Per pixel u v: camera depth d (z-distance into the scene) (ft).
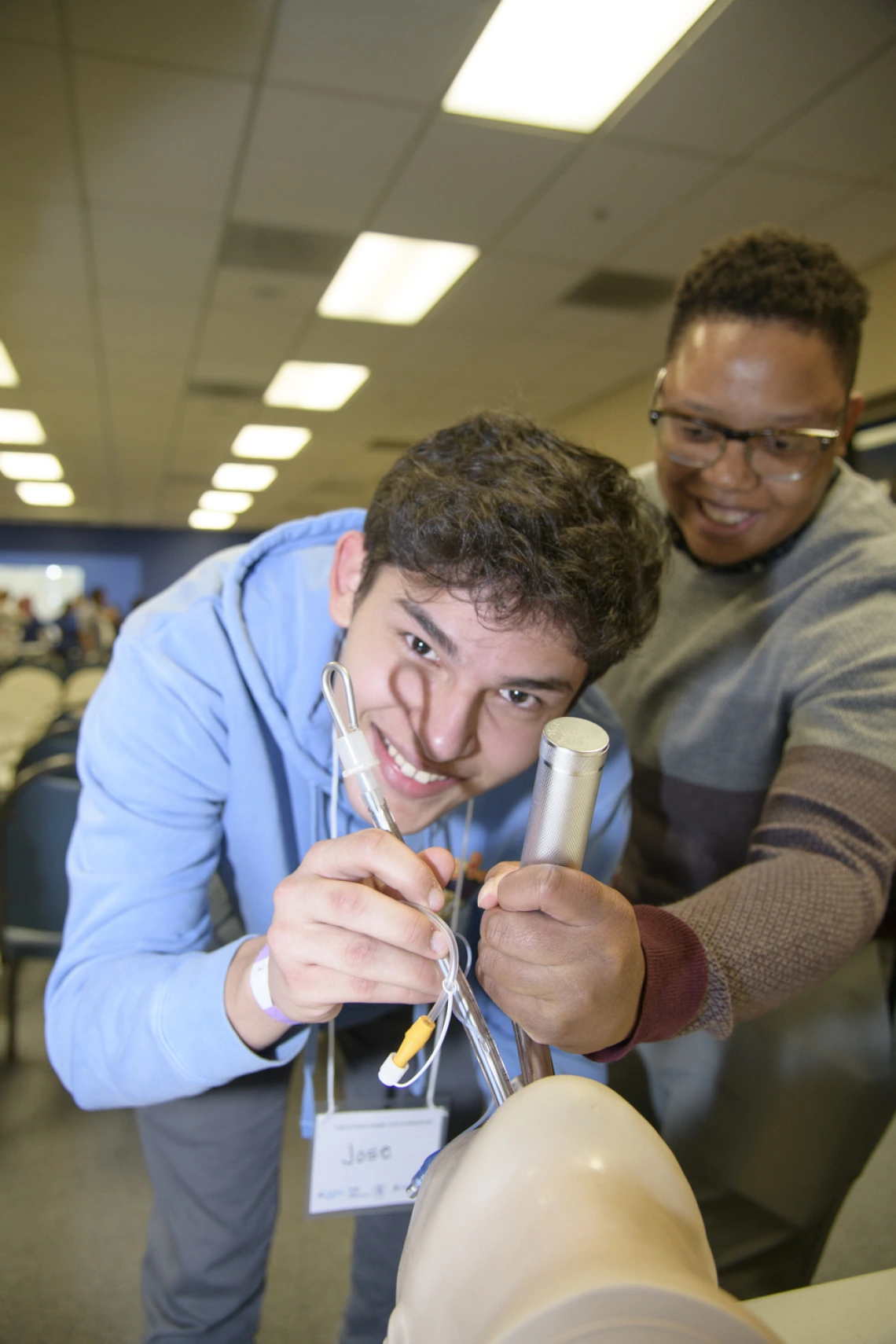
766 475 3.03
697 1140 3.47
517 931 1.51
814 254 2.88
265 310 14.62
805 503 3.12
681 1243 0.84
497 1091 1.41
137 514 40.73
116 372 18.39
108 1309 3.86
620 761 3.00
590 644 1.92
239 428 23.77
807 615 3.09
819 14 7.08
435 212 10.73
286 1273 4.09
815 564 3.16
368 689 2.02
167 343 16.47
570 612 1.83
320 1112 2.86
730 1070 3.43
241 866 2.90
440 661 1.94
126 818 2.51
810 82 7.95
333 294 13.84
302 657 2.61
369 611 2.05
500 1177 0.91
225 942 3.32
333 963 1.59
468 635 1.85
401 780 2.10
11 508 39.01
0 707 13.10
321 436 24.50
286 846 2.89
